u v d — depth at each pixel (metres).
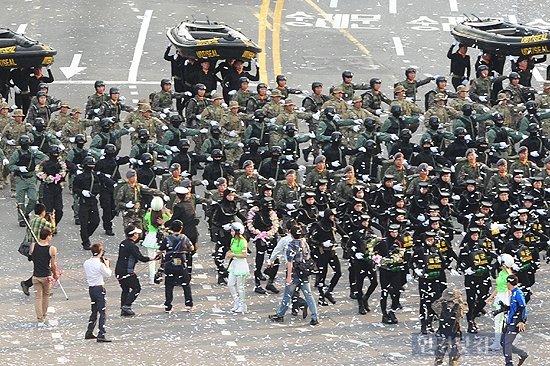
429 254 78.19
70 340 75.69
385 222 90.00
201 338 76.69
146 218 85.69
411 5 155.25
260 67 132.62
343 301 84.19
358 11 153.12
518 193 92.50
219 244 85.69
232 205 86.19
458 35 120.75
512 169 97.88
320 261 82.19
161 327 78.25
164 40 141.38
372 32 145.62
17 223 96.50
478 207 92.12
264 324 79.50
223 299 83.69
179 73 117.50
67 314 80.00
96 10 151.38
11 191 101.69
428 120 104.25
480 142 100.00
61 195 93.81
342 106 108.00
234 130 104.81
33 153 94.00
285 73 131.25
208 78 114.62
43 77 114.25
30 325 77.94
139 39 141.38
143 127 104.38
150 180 92.06
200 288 85.50
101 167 93.56
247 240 85.81
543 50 116.69
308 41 141.75
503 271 76.06
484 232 80.81
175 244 80.06
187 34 116.38
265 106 107.50
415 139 117.00
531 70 119.50
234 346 75.44
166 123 109.69
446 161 98.38
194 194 89.94
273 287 85.00
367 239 80.81
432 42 142.88
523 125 108.19
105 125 98.62
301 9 153.50
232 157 102.31
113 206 94.31
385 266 79.69
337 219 86.56
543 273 90.00
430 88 129.38
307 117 106.56
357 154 100.06
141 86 127.25
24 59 111.06
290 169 93.38
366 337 77.94
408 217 88.81
